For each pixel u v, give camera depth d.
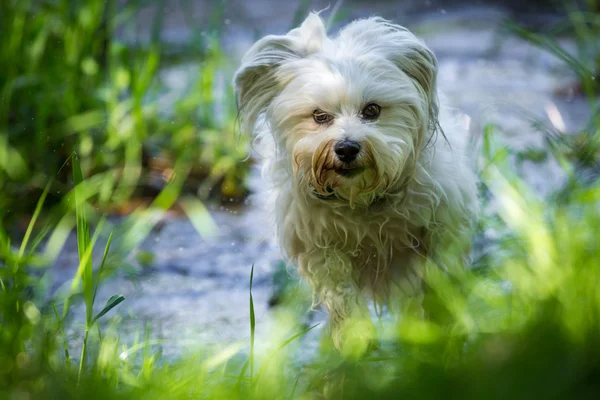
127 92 11.86
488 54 15.88
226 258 8.53
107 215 9.55
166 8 20.50
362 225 6.52
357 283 6.80
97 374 4.98
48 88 10.62
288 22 20.20
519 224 6.50
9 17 10.88
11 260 6.86
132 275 8.05
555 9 20.83
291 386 5.44
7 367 4.92
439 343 5.05
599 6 16.16
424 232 6.61
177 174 9.98
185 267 8.34
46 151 10.21
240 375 5.06
